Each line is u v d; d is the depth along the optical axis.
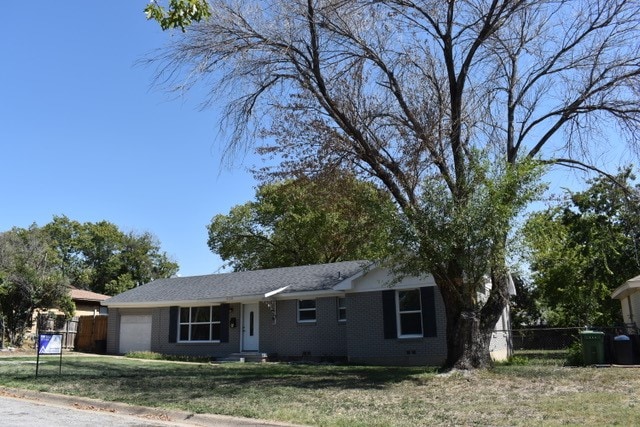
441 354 20.20
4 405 11.16
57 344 15.59
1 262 28.48
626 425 7.78
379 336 21.55
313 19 14.62
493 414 8.93
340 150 15.30
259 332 25.03
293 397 10.98
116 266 60.84
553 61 16.09
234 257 44.25
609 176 17.09
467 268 13.57
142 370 17.83
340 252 38.25
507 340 24.64
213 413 9.34
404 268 14.17
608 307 30.72
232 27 14.52
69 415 9.92
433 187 13.50
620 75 15.43
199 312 26.86
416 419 8.58
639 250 29.47
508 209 12.84
